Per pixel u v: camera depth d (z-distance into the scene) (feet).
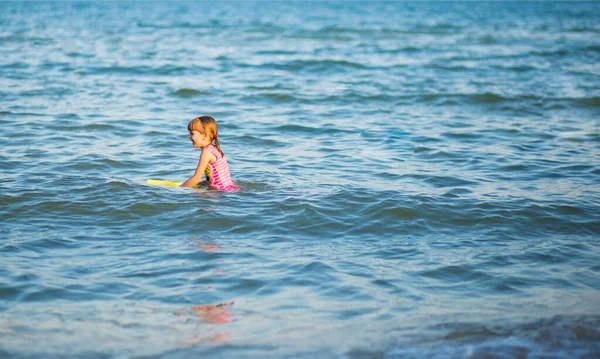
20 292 18.15
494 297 18.54
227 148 38.63
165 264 20.48
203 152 28.84
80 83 63.21
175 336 15.79
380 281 19.49
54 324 16.33
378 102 56.29
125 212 25.35
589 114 52.80
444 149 39.14
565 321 16.80
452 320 16.87
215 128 28.96
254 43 114.01
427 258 21.54
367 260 21.26
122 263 20.54
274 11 311.27
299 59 86.12
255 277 19.54
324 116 49.85
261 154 37.27
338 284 19.16
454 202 27.58
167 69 74.23
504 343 15.55
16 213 24.99
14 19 192.65
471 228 24.76
